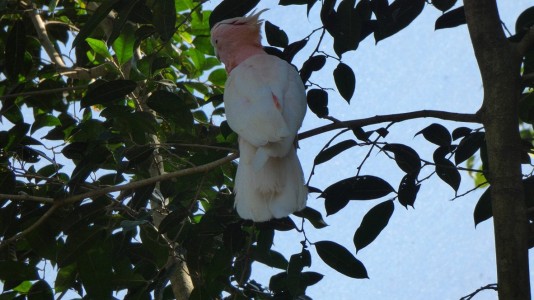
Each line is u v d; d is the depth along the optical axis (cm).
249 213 664
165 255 824
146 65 899
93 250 793
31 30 1095
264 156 663
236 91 723
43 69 1021
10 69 897
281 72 733
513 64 633
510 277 574
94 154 787
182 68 1087
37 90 952
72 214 786
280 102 699
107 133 802
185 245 801
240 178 683
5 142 851
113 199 834
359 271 763
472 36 646
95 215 791
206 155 819
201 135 945
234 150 784
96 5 1086
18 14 1080
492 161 610
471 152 783
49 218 811
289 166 680
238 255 834
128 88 795
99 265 791
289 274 759
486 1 649
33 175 838
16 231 809
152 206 907
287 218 778
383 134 752
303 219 773
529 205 759
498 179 602
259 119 682
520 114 805
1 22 1090
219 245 877
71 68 1007
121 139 813
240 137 706
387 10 764
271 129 675
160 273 823
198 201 912
